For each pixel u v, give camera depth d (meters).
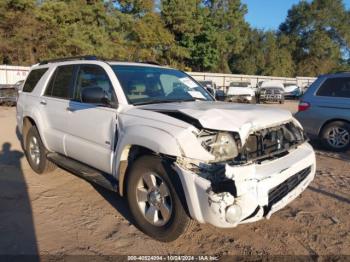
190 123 3.28
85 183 5.34
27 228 3.87
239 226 3.99
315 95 7.79
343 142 7.51
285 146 3.65
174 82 4.80
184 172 3.10
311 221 4.13
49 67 5.61
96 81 4.46
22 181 5.43
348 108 7.27
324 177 5.76
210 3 50.88
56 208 4.41
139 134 3.49
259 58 57.25
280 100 26.73
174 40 44.28
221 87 34.56
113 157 3.95
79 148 4.55
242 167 3.07
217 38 47.06
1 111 15.48
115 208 4.43
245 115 3.44
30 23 30.16
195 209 3.08
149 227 3.63
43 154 5.52
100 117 4.15
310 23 66.88
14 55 30.86
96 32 31.73
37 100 5.53
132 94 4.12
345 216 4.27
